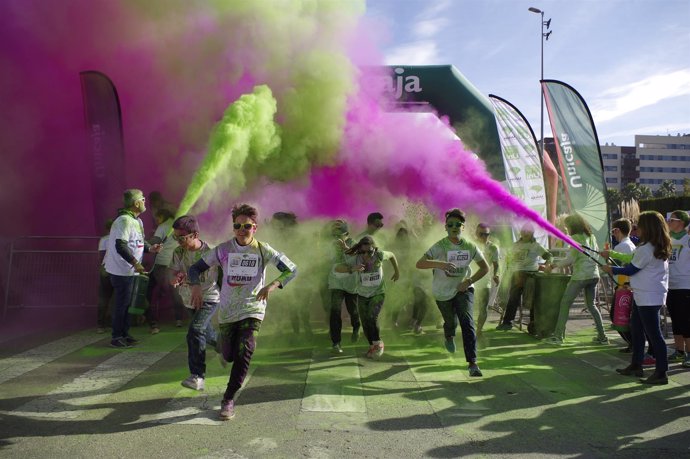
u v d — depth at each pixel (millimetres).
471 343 5336
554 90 9711
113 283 6195
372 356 5996
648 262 5086
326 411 4180
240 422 3900
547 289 7379
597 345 6988
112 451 3352
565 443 3619
